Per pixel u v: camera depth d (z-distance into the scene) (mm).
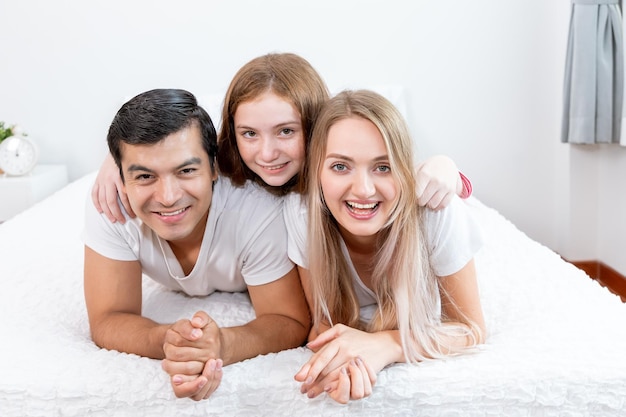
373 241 1180
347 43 2723
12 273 1544
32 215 2086
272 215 1231
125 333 1131
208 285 1388
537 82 2781
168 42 2697
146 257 1258
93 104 2750
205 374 960
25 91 2730
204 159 1072
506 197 2875
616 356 1051
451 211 1142
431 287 1164
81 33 2688
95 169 2820
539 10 2727
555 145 2832
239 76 1264
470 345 1135
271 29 2699
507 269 1538
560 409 1020
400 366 1054
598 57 2412
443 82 2771
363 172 1050
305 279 1228
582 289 1370
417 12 2715
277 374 1030
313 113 1246
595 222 2783
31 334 1196
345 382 957
